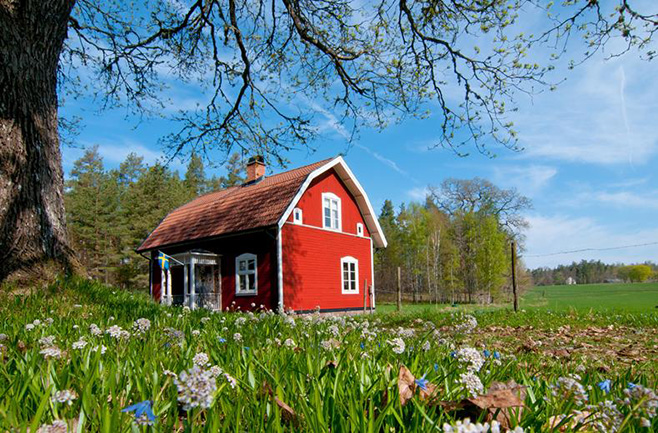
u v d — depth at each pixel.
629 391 1.25
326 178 22.27
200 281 23.50
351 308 22.16
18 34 6.15
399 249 47.78
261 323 4.71
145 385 1.59
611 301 29.05
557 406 1.58
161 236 24.92
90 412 1.33
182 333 2.90
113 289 7.14
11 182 6.00
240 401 1.45
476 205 43.88
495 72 9.02
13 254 5.89
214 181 66.25
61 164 6.90
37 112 6.40
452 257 41.31
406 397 1.60
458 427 0.79
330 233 21.81
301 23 10.47
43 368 1.83
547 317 11.80
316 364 2.12
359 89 10.48
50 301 5.31
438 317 11.24
